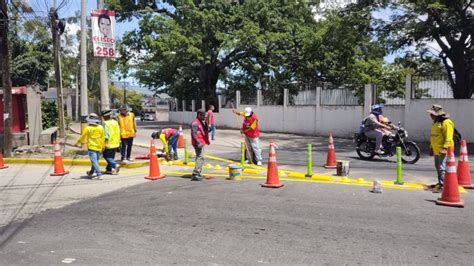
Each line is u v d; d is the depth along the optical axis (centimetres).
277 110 2841
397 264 500
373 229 632
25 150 1551
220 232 626
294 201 808
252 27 3119
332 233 615
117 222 686
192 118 4009
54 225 678
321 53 3309
